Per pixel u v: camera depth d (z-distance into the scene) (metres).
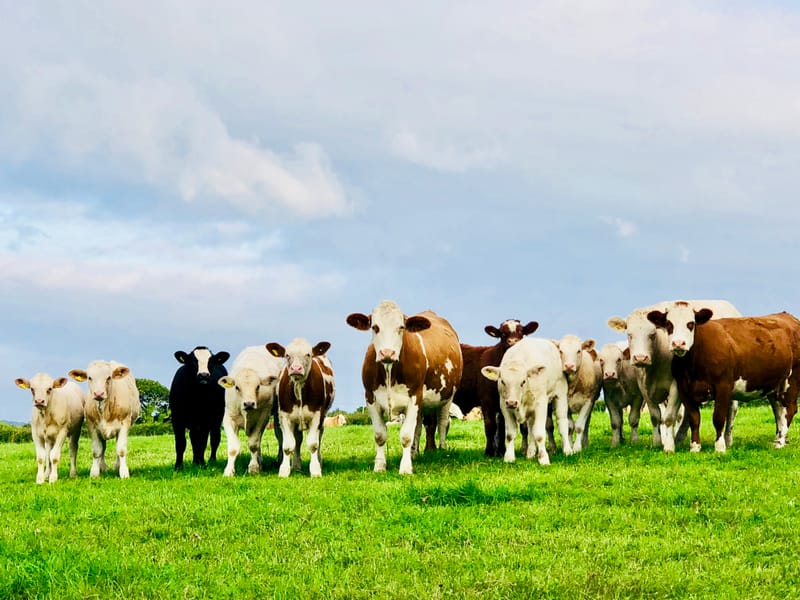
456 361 18.23
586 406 18.44
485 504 11.92
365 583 8.90
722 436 16.41
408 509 11.60
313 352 16.19
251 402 15.70
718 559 9.46
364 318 16.09
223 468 17.84
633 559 9.52
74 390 17.52
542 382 15.86
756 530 10.38
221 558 9.79
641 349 16.45
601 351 18.20
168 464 19.38
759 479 12.94
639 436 21.72
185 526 11.26
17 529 11.26
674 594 8.51
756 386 16.75
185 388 18.14
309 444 16.05
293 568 9.41
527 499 12.27
